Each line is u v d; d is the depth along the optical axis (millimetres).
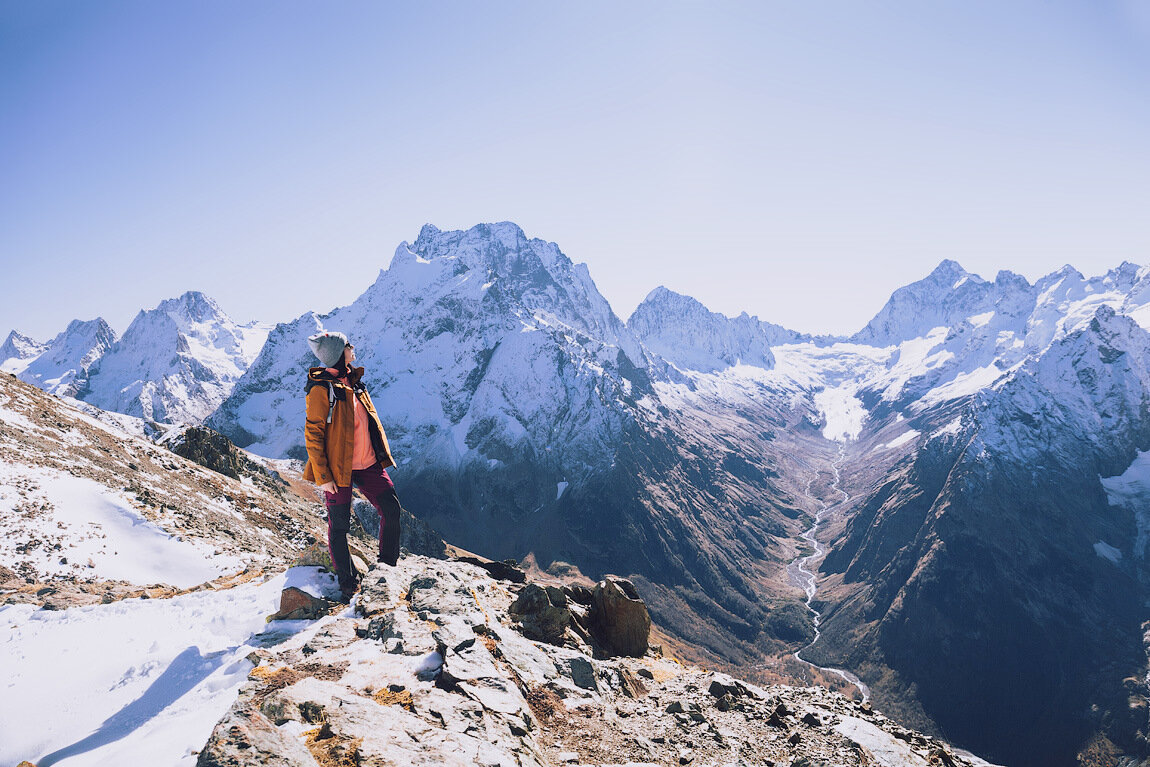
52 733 5793
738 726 9367
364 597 8562
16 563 31125
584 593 13438
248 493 63406
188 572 36312
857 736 9898
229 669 6609
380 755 4746
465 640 7582
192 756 4953
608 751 7172
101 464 47844
